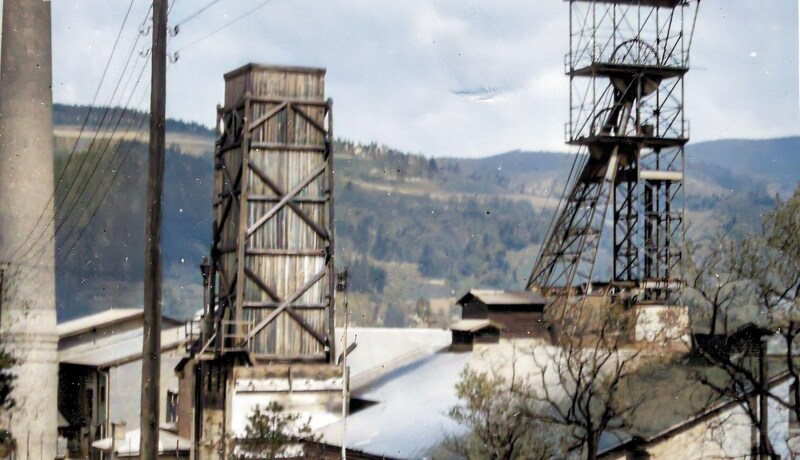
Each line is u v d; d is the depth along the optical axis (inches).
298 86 1416.1
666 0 1611.7
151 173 754.8
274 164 1403.8
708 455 1095.6
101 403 1801.2
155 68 768.3
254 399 1332.4
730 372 1118.4
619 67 1593.3
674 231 1561.3
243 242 1381.6
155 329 747.4
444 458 1105.4
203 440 1342.3
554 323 1413.6
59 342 1903.3
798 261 1245.1
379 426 1228.5
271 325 1382.9
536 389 1209.4
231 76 1446.9
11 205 1860.2
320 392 1333.7
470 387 1182.3
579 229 1615.4
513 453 1104.8
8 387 1796.3
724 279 1290.6
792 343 1204.5
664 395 1161.4
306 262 1402.6
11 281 1839.3
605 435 1115.9
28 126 1868.8
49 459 1787.6
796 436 1122.7
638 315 1355.8
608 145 1596.9
